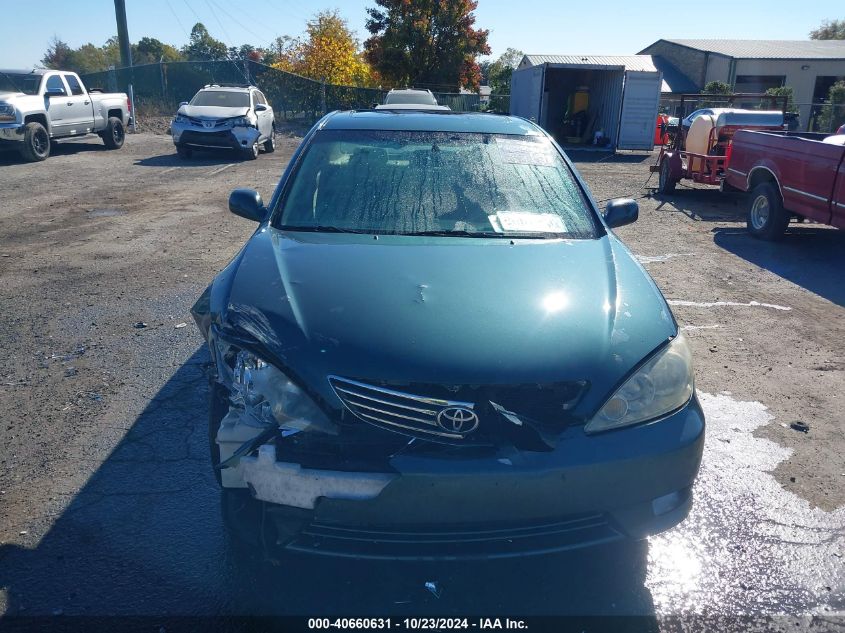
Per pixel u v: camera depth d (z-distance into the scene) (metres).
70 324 5.68
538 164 4.14
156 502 3.34
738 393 4.69
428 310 2.77
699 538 3.17
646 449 2.54
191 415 4.18
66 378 4.67
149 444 3.85
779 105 30.69
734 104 32.19
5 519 3.18
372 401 2.50
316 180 3.92
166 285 6.79
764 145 9.24
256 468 2.48
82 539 3.06
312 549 2.50
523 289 2.96
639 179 16.41
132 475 3.56
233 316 2.82
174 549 3.01
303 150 4.16
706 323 6.05
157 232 9.22
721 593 2.83
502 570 2.94
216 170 15.61
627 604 2.77
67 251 8.12
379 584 2.84
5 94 16.02
